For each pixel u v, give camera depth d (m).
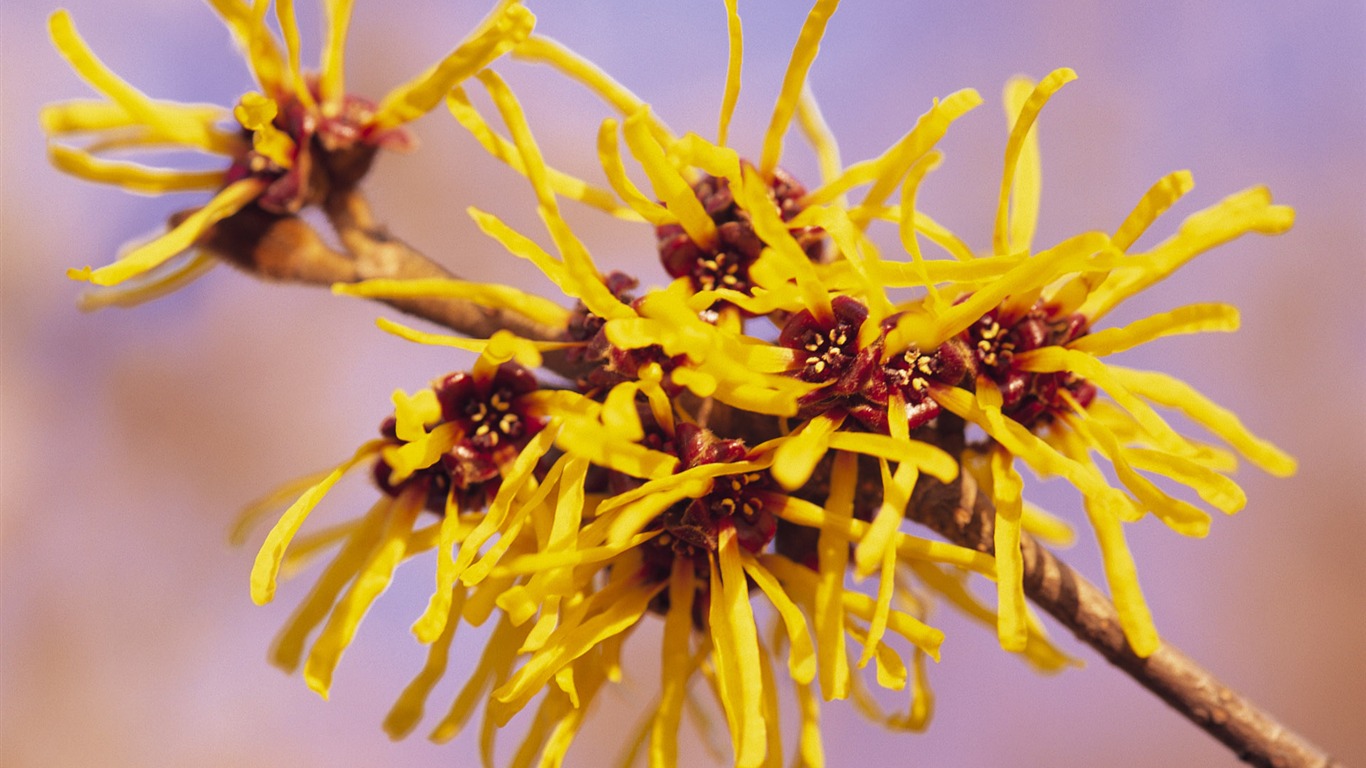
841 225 0.21
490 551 0.21
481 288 0.21
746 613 0.21
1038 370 0.21
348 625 0.21
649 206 0.21
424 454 0.21
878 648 0.21
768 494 0.21
